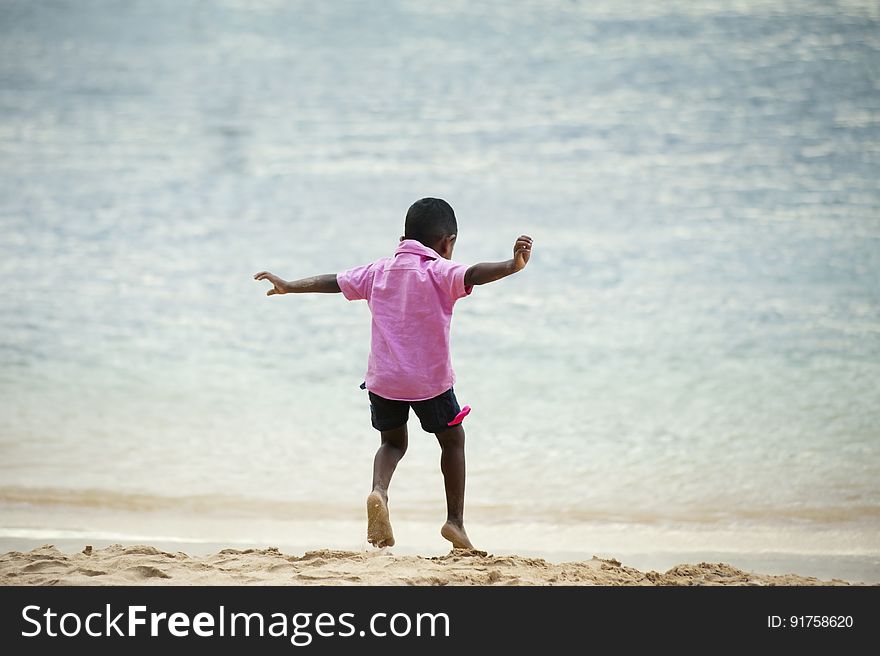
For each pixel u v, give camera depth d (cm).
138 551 1075
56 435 1797
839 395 2031
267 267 3362
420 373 1061
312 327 2634
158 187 4669
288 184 4753
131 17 9488
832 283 2977
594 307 2788
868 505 1484
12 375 2180
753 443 1764
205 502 1487
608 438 1803
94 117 6281
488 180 4738
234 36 8712
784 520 1425
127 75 7456
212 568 1007
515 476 1617
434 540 1338
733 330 2531
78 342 2458
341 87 7025
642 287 2992
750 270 3158
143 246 3644
